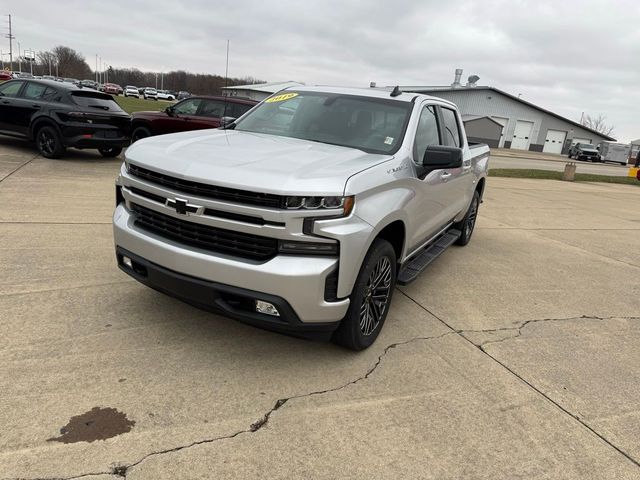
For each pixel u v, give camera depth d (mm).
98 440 2375
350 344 3334
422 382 3197
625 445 2777
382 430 2672
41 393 2672
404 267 4320
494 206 10891
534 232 8461
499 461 2531
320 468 2352
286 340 3535
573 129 57594
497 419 2883
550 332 4238
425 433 2688
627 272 6406
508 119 55219
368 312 3430
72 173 9273
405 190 3598
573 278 5922
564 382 3400
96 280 4234
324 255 2848
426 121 4402
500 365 3543
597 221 10258
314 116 4262
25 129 10680
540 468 2516
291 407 2785
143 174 3188
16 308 3604
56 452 2273
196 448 2393
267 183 2752
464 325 4191
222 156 3143
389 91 4617
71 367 2939
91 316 3590
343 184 2867
